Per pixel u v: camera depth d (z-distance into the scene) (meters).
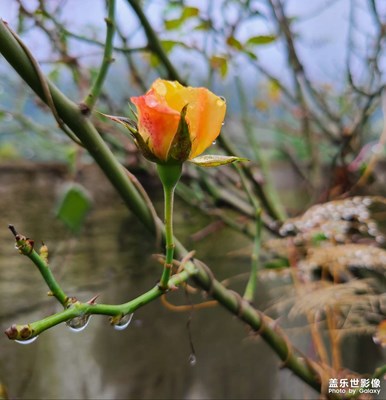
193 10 0.61
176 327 0.71
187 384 0.64
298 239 0.65
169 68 0.58
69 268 0.77
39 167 0.88
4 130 0.85
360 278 0.67
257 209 0.53
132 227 0.85
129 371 0.64
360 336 0.65
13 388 0.59
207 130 0.28
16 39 0.36
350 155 0.89
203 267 0.43
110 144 0.80
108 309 0.28
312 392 0.62
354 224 0.68
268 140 1.04
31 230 0.81
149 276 0.81
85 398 0.60
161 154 0.28
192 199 0.86
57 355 0.65
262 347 0.69
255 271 0.50
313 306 0.50
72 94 0.75
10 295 0.70
